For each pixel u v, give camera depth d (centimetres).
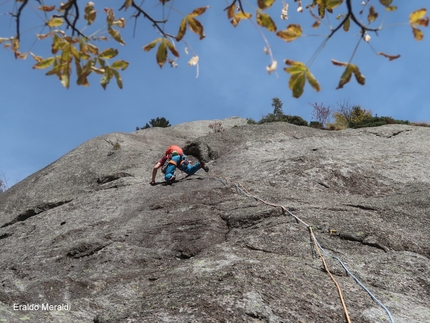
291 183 903
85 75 209
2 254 834
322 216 661
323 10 223
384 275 524
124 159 1320
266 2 193
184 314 411
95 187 1206
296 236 610
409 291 498
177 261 635
